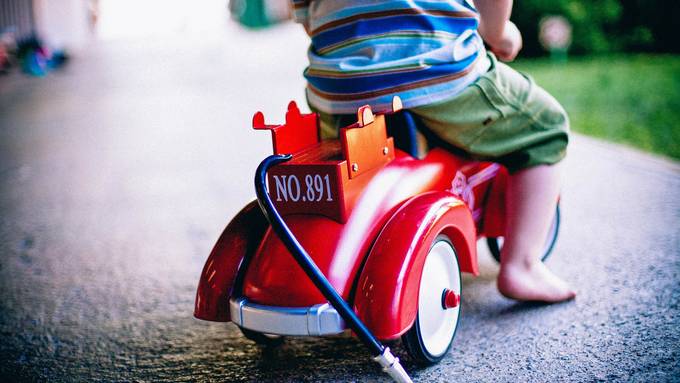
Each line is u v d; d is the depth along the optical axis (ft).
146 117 21.90
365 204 5.84
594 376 5.83
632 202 10.52
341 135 5.61
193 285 8.79
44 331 7.72
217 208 12.05
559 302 7.28
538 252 7.01
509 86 6.61
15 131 20.83
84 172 15.44
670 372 5.80
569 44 29.14
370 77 6.10
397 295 5.39
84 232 11.26
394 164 6.21
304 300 5.49
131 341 7.34
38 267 9.80
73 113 23.47
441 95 6.21
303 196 5.76
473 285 7.98
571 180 11.96
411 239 5.59
